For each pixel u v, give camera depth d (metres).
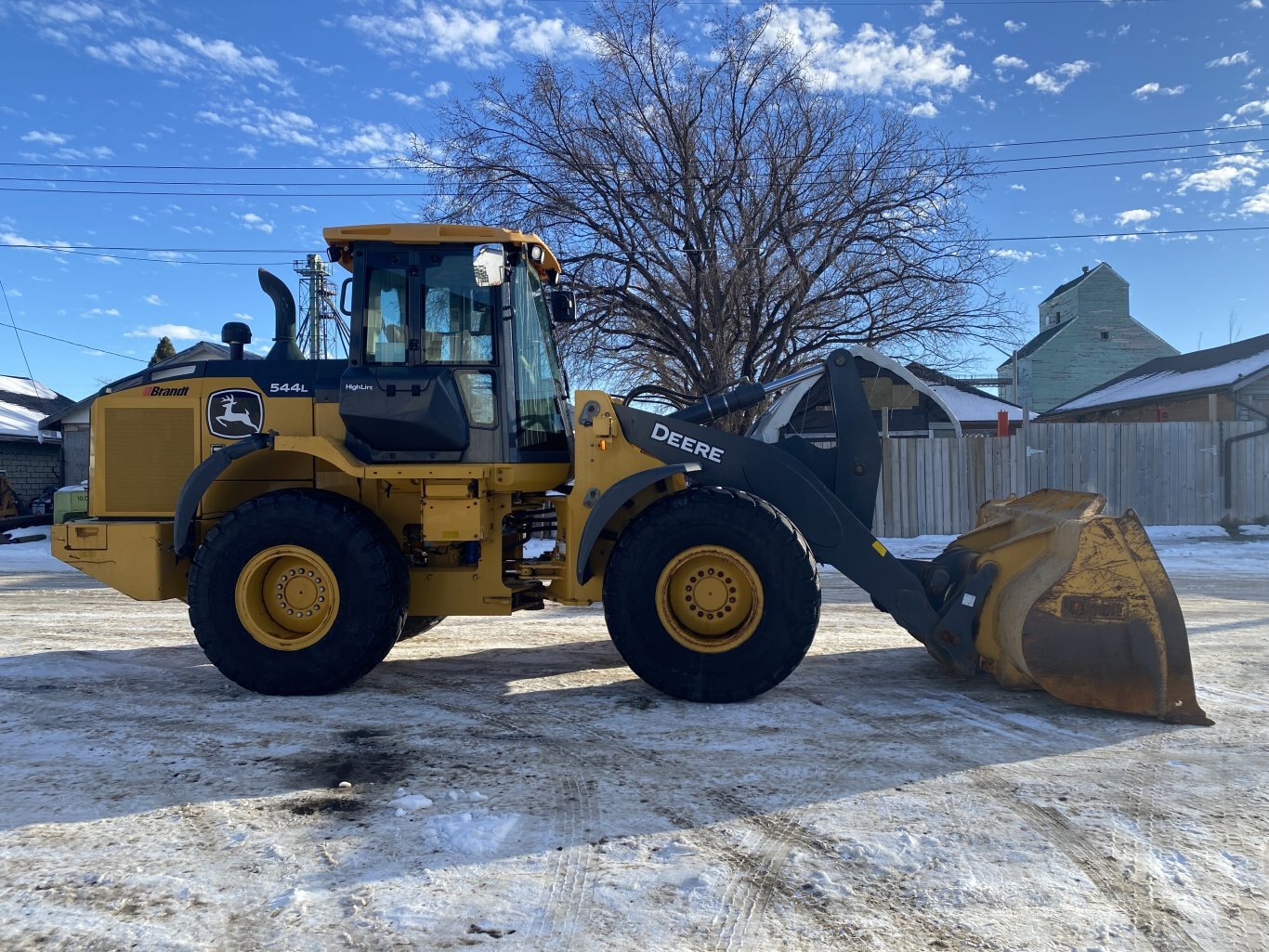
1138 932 2.21
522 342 4.92
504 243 4.77
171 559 4.95
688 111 16.66
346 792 3.20
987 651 4.44
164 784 3.30
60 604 8.20
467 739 3.82
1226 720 4.01
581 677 4.97
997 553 4.47
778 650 4.29
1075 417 25.73
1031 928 2.23
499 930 2.22
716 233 16.44
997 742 3.73
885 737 3.81
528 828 2.87
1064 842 2.73
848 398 4.81
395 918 2.28
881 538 12.96
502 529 4.97
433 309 4.73
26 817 2.98
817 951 2.12
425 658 5.50
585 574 4.41
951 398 23.53
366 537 4.50
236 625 4.52
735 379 15.90
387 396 4.61
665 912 2.31
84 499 14.32
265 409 4.97
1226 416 20.59
